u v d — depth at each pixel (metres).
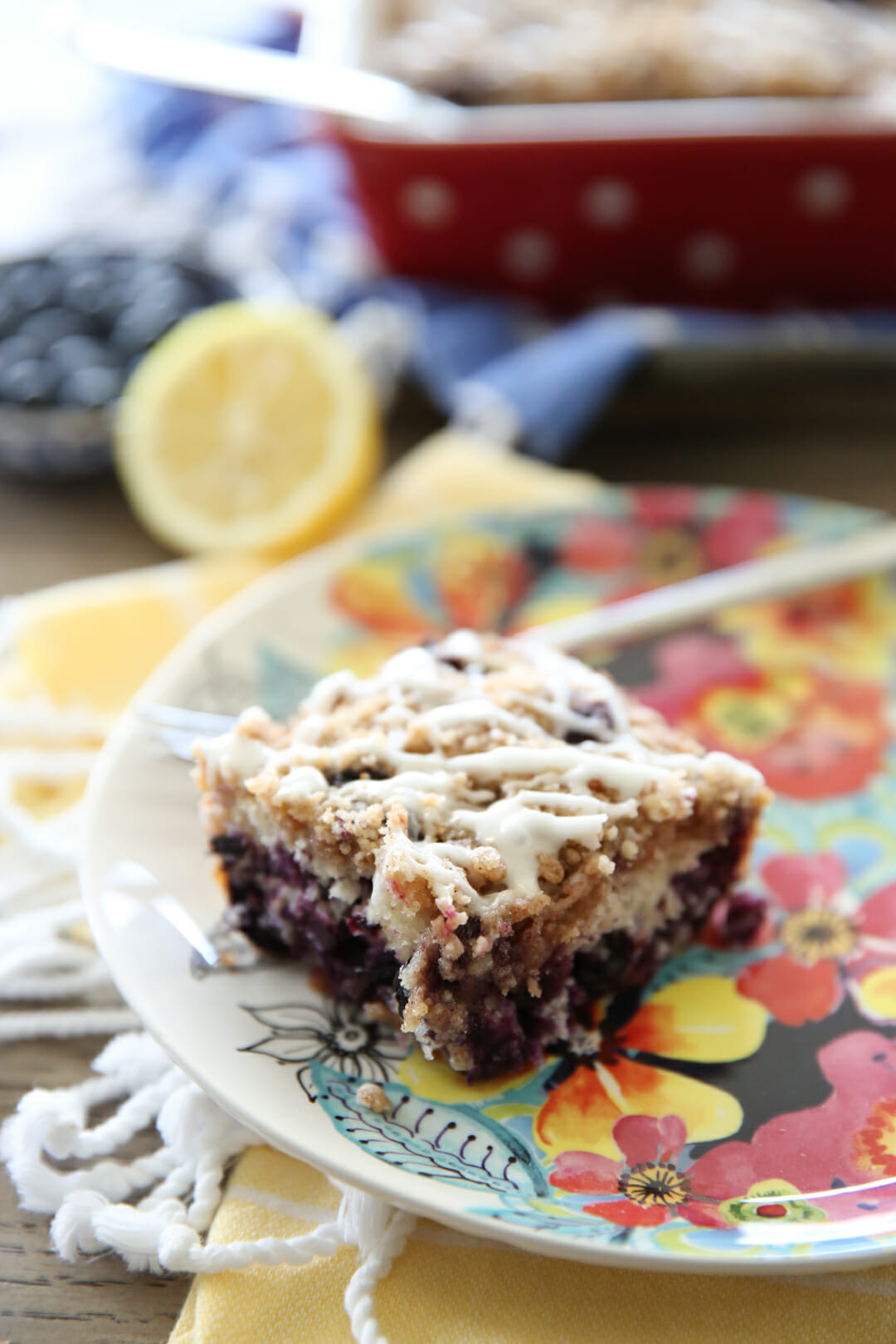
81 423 0.44
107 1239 0.30
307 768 0.32
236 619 0.38
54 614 0.40
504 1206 0.29
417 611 0.40
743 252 0.47
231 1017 0.31
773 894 0.35
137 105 0.58
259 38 0.54
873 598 0.41
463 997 0.31
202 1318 0.29
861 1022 0.33
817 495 0.45
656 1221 0.29
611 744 0.34
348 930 0.32
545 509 0.41
